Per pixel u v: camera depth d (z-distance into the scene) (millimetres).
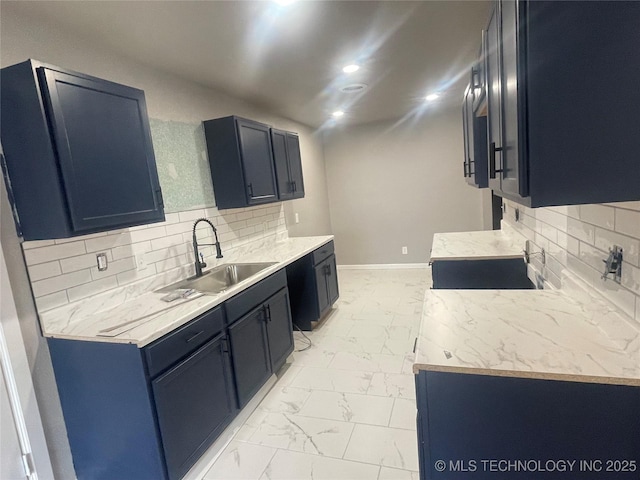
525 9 971
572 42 941
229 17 1817
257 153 3037
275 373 2725
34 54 1708
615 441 993
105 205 1693
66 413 1724
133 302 2049
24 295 1601
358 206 5598
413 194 5305
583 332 1227
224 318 2045
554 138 976
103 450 1689
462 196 5086
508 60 1156
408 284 4762
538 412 1039
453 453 1133
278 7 1751
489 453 1102
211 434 1891
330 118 4641
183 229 2578
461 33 2225
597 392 987
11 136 1522
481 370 1048
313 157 5191
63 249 1753
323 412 2244
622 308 1158
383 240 5570
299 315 3516
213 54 2264
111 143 1729
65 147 1516
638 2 899
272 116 4027
